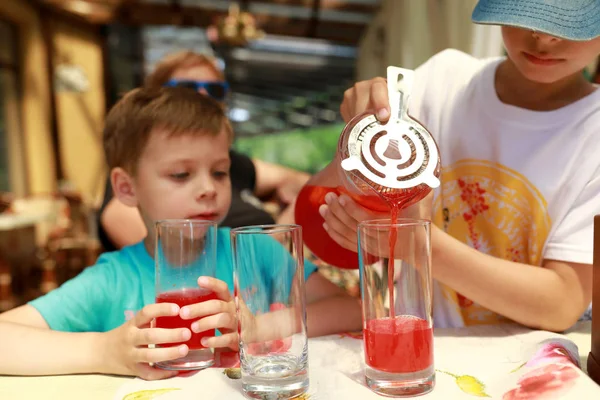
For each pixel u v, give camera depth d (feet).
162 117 3.36
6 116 20.94
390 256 2.04
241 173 6.15
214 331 2.42
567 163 3.23
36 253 18.17
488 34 5.62
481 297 2.84
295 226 2.12
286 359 2.03
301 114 36.24
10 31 20.94
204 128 3.37
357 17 19.01
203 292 2.39
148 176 3.40
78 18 21.81
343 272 4.81
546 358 2.21
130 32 26.35
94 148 24.89
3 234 15.69
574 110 3.26
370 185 2.12
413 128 2.24
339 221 2.50
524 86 3.41
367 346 2.10
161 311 2.30
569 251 2.97
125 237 5.01
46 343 2.53
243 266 2.03
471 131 3.61
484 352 2.52
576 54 2.61
